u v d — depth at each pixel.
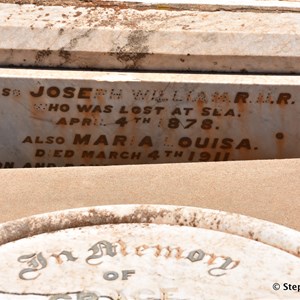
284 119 4.07
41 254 2.85
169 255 2.85
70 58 4.04
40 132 4.06
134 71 4.06
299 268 2.79
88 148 4.12
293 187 3.74
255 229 2.97
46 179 3.80
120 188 3.72
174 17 4.24
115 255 2.84
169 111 4.02
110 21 4.16
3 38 4.02
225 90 3.96
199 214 3.05
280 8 4.38
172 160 4.19
